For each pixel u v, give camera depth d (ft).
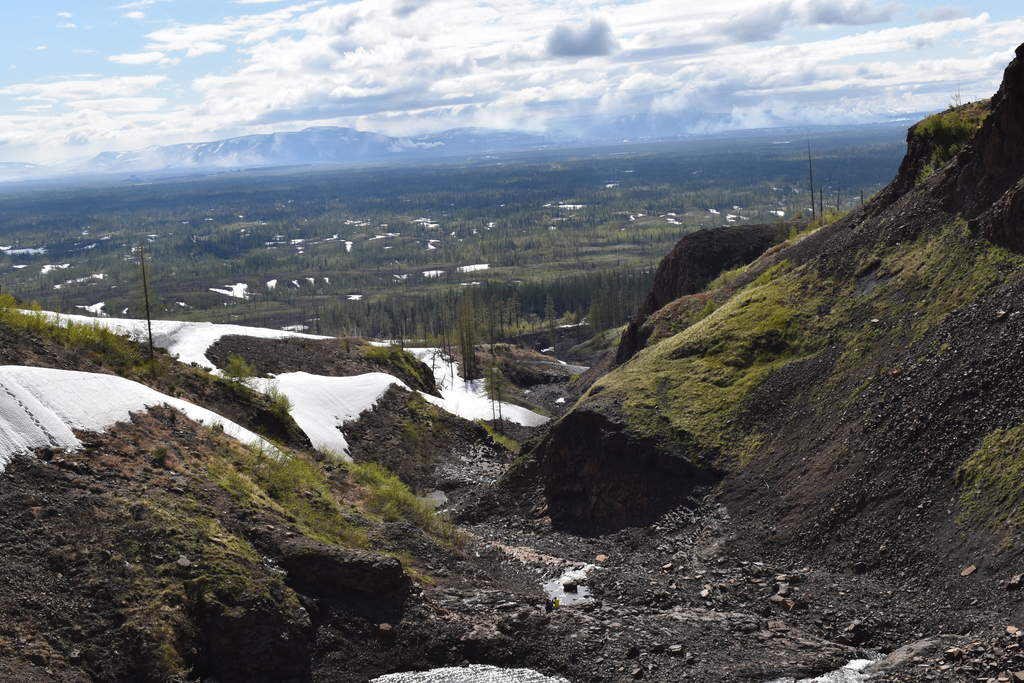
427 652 85.35
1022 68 139.54
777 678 77.87
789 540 113.39
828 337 153.69
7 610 75.31
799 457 129.70
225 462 115.85
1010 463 96.53
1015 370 107.55
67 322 156.35
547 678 81.30
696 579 109.50
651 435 147.02
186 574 84.64
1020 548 86.22
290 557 92.38
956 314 127.95
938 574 92.94
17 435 97.19
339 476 142.20
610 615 95.76
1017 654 73.26
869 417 123.13
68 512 88.89
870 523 106.52
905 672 75.51
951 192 156.76
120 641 76.64
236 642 80.74
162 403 122.93
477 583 107.04
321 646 83.97
